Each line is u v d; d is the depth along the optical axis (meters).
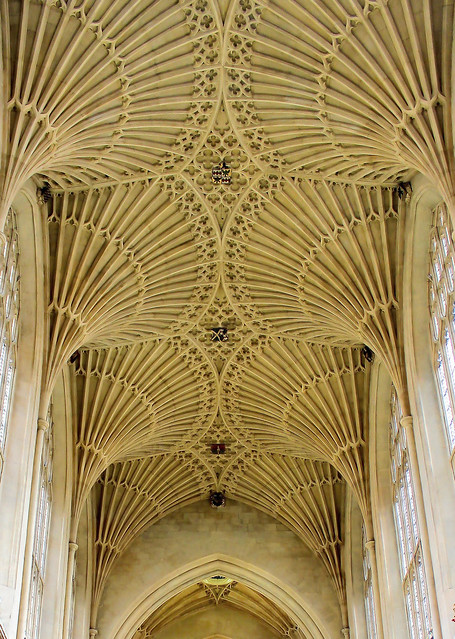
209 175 28.86
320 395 34.72
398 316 29.55
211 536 41.19
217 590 47.75
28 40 23.50
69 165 26.67
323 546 39.69
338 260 29.77
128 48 24.78
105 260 29.19
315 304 30.97
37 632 30.25
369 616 37.12
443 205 26.95
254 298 32.19
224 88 26.70
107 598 39.44
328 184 28.50
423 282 28.78
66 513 33.00
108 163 27.22
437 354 28.05
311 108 26.25
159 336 33.12
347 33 24.44
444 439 27.38
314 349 33.94
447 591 25.53
